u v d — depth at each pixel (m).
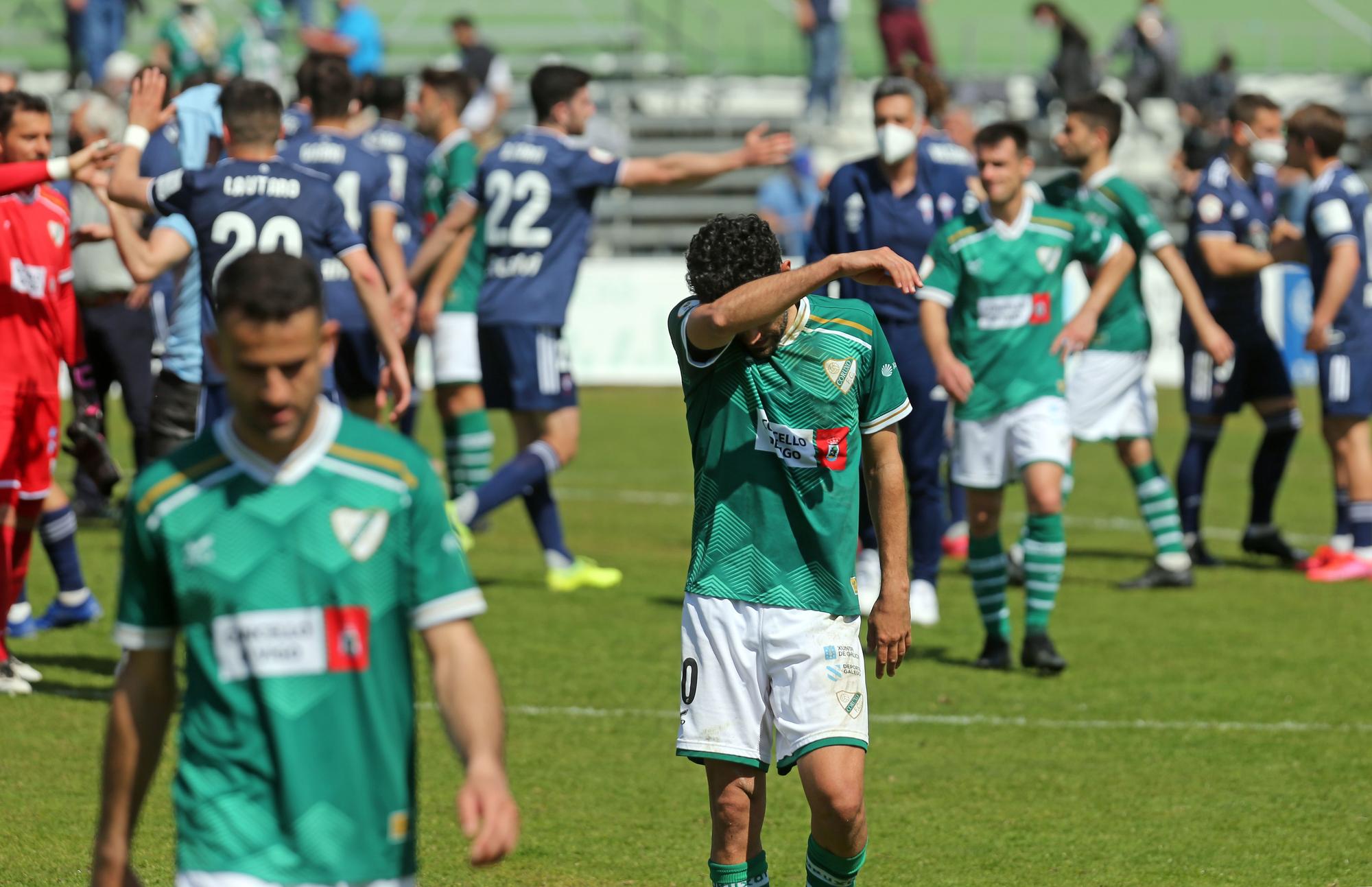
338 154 26.64
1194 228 33.28
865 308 13.48
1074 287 62.19
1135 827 17.58
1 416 21.39
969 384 23.53
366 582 9.41
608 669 24.48
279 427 9.14
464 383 33.53
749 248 13.22
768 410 13.16
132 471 44.66
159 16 90.06
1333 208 31.44
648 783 19.03
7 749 19.44
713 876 13.49
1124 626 28.34
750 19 97.12
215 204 20.28
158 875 15.52
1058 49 81.25
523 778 19.11
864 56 94.75
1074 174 29.70
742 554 13.27
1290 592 31.59
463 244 31.08
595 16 95.19
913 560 28.50
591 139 78.38
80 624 26.44
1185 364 34.12
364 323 26.94
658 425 57.03
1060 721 22.02
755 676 13.26
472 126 73.81
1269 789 19.03
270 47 70.19
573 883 15.66
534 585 31.08
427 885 15.48
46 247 21.98
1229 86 80.44
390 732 9.53
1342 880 15.91
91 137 32.28
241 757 9.41
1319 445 55.28
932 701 23.02
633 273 67.62
